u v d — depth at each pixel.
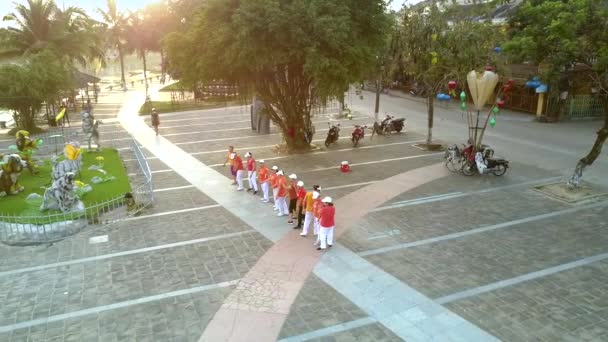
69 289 11.76
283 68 23.36
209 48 21.41
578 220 15.90
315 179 20.52
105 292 11.60
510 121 33.00
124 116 37.31
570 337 9.83
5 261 13.28
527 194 18.47
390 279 12.12
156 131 29.84
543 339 9.75
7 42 37.31
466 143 26.62
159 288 11.76
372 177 20.75
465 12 25.19
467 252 13.62
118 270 12.69
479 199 17.95
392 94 46.84
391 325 10.21
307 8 20.27
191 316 10.59
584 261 13.08
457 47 23.23
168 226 15.56
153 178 20.81
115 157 24.28
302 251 13.67
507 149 25.33
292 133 25.36
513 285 11.84
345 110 37.06
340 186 19.55
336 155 24.67
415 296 11.33
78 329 10.15
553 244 14.13
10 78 29.83
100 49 49.84
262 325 10.24
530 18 18.45
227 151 25.66
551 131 29.58
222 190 19.16
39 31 38.06
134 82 63.91
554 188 18.91
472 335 9.88
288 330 10.06
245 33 19.78
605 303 11.06
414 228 15.30
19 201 17.81
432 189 19.11
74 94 39.47
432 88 24.84
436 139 27.94
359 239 14.49
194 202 17.77
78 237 14.76
